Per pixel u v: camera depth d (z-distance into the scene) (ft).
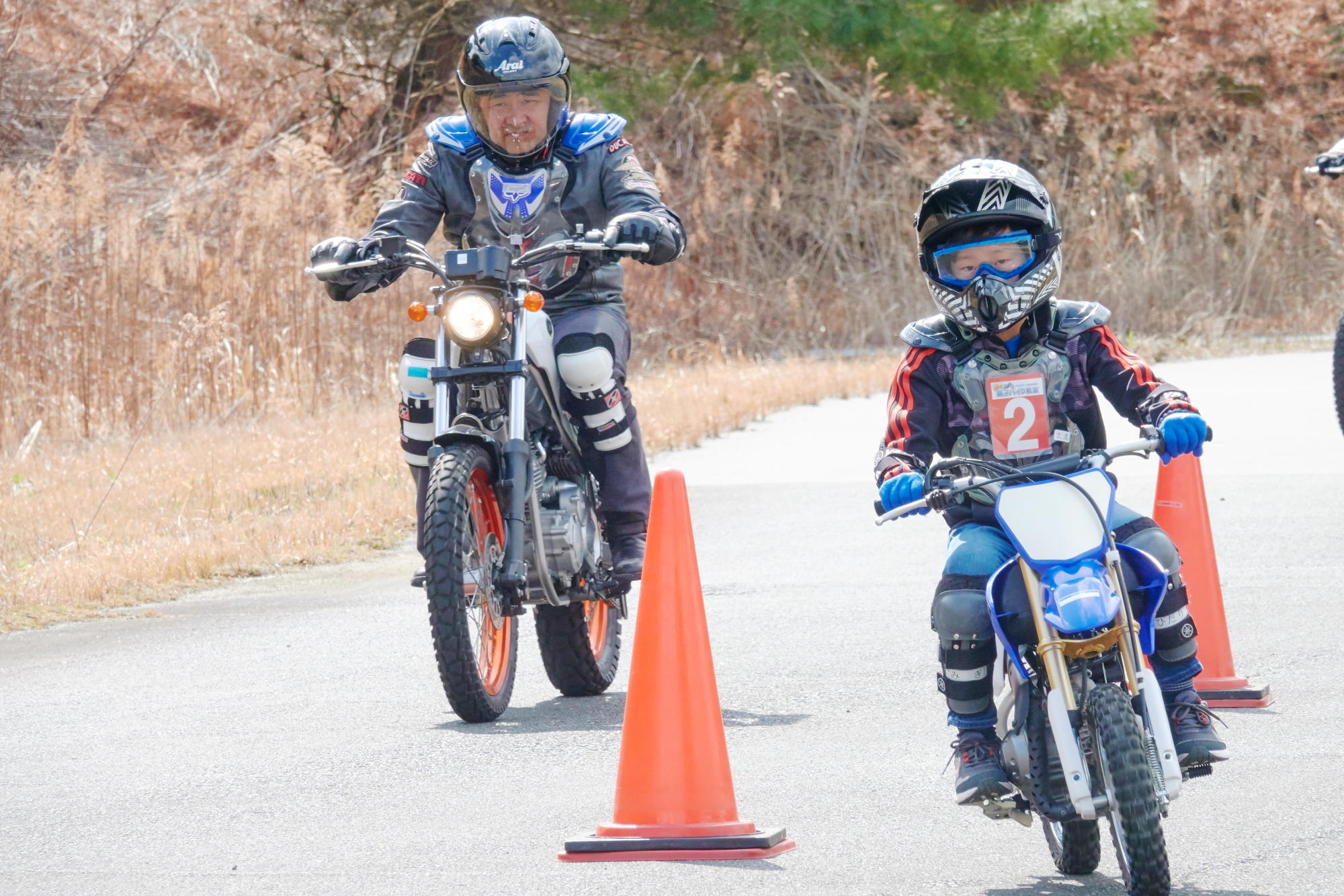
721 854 54.75
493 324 71.82
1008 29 305.32
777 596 101.96
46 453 168.04
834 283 284.61
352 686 82.69
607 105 289.53
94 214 195.62
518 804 61.82
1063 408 54.60
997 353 54.29
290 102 305.32
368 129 298.15
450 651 71.97
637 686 56.39
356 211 222.89
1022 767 49.32
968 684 50.70
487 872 53.78
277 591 110.93
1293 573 100.94
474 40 77.51
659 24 289.12
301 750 70.49
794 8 287.07
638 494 79.00
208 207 230.07
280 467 151.84
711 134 288.51
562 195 78.69
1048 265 53.06
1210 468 144.56
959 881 52.08
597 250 73.92
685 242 78.13
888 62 302.66
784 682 80.18
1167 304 292.61
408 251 74.38
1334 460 147.02
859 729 71.15
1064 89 329.72
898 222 288.92
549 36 78.18
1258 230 306.14
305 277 203.41
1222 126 346.13
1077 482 49.14
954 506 54.49
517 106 77.61
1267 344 280.72
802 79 309.01
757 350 273.33
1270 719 70.64
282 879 53.72
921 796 61.31
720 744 56.18
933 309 282.97
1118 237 295.48
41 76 293.64
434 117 291.58
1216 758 50.80
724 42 294.66
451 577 71.46
